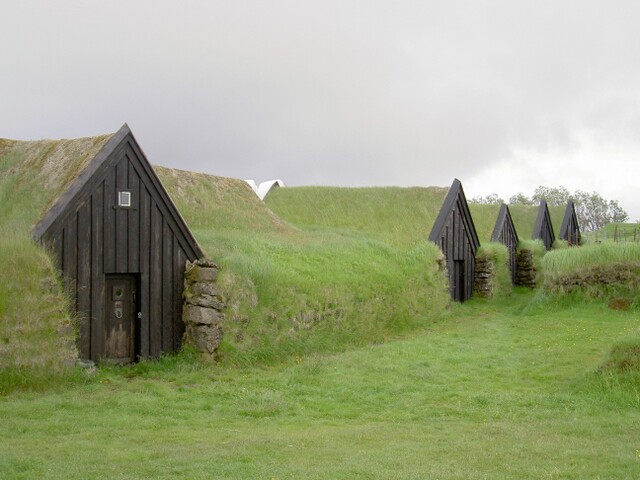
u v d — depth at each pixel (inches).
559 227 1939.0
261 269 781.9
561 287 1120.8
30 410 498.0
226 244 877.2
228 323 726.5
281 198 1534.2
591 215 4092.0
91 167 663.8
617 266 1087.0
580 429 458.0
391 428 475.2
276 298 786.8
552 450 402.9
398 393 598.9
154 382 627.2
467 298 1387.8
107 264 674.2
